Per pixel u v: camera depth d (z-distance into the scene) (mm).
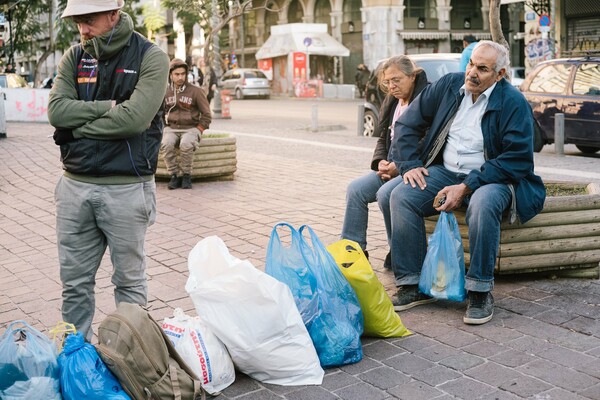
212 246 3785
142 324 3346
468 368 3844
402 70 5344
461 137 4871
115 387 3209
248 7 18688
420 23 41844
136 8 29281
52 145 14781
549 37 25250
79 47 3848
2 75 22359
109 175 3736
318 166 11453
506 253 4992
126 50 3729
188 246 6617
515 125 4676
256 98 42375
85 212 3783
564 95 12352
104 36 3660
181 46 28984
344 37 44188
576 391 3529
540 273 5301
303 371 3744
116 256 3861
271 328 3684
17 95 21219
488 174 4617
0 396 2998
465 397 3520
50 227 7754
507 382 3654
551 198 5012
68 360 3164
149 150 3826
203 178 10266
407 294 4816
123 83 3701
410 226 4781
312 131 18047
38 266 6258
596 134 11906
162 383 3314
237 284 3688
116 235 3811
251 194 9086
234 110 29016
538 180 4812
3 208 8883
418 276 4812
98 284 5582
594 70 12188
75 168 3717
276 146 14625
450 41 42844
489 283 4469
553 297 4859
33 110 21219
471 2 43156
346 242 4438
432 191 4824
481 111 4816
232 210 8102
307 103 35312
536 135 12812
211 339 3686
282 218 7594
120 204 3768
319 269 4008
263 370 3742
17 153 13633
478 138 4812
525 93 13008
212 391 3639
